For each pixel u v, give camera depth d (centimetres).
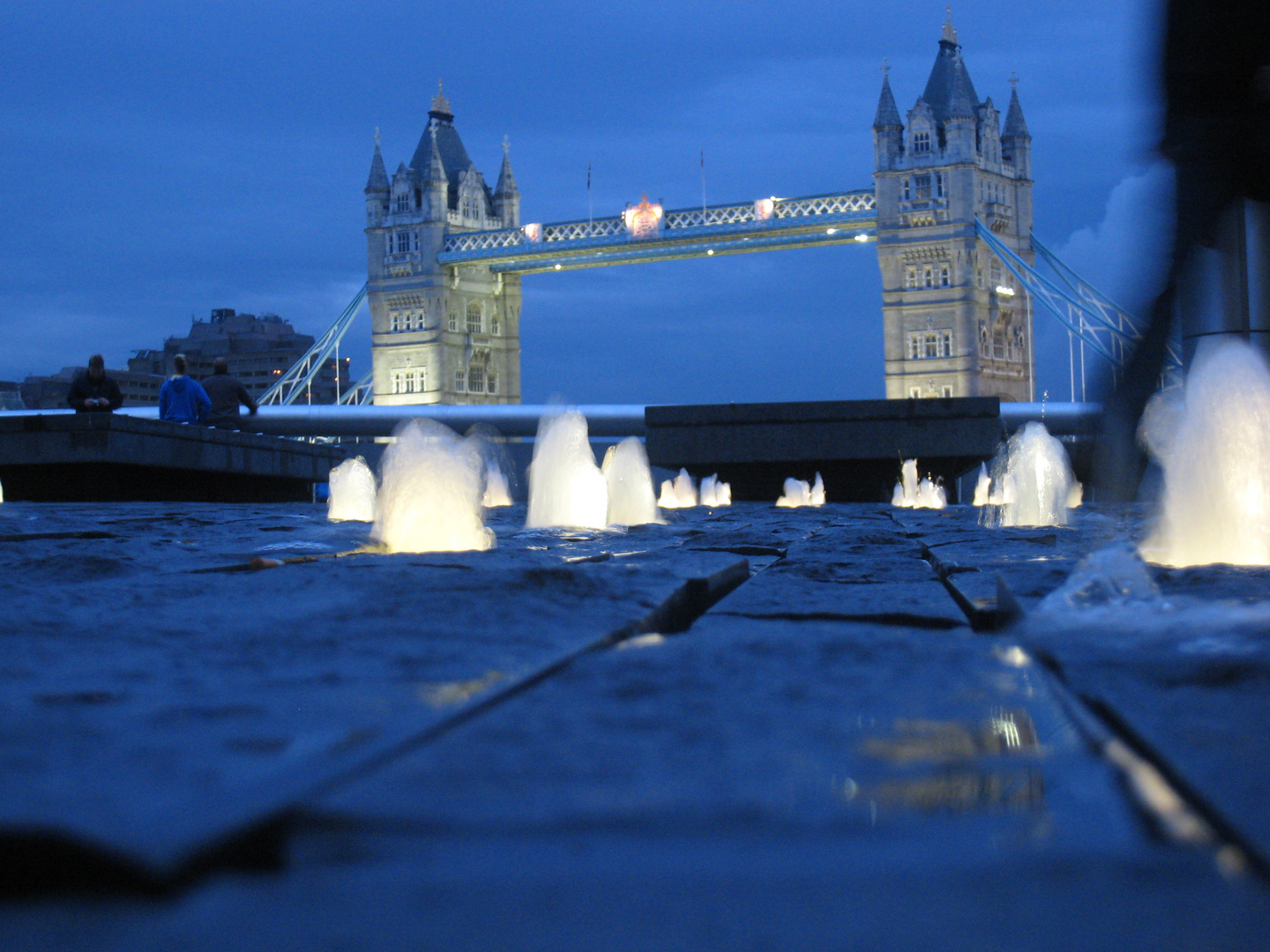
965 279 11638
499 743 144
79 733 146
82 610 288
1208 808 110
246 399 1812
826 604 327
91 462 1363
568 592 312
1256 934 82
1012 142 13050
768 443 1792
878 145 11775
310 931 85
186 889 95
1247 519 433
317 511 1195
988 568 410
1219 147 387
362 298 13912
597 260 12912
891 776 130
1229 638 212
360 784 125
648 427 1817
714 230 11994
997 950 80
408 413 4703
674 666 204
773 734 149
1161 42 389
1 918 89
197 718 156
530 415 4644
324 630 247
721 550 547
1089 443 448
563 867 99
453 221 13900
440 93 14525
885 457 1769
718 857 102
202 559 467
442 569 374
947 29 12075
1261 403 435
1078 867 98
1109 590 292
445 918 88
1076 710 164
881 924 86
